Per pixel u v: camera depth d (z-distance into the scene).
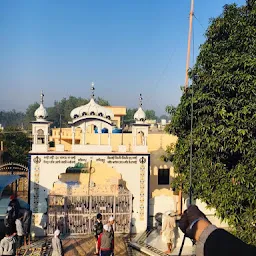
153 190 18.42
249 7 11.26
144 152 16.11
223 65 9.98
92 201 15.33
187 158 12.25
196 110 10.91
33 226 15.09
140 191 16.00
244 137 9.42
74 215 15.14
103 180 18.73
